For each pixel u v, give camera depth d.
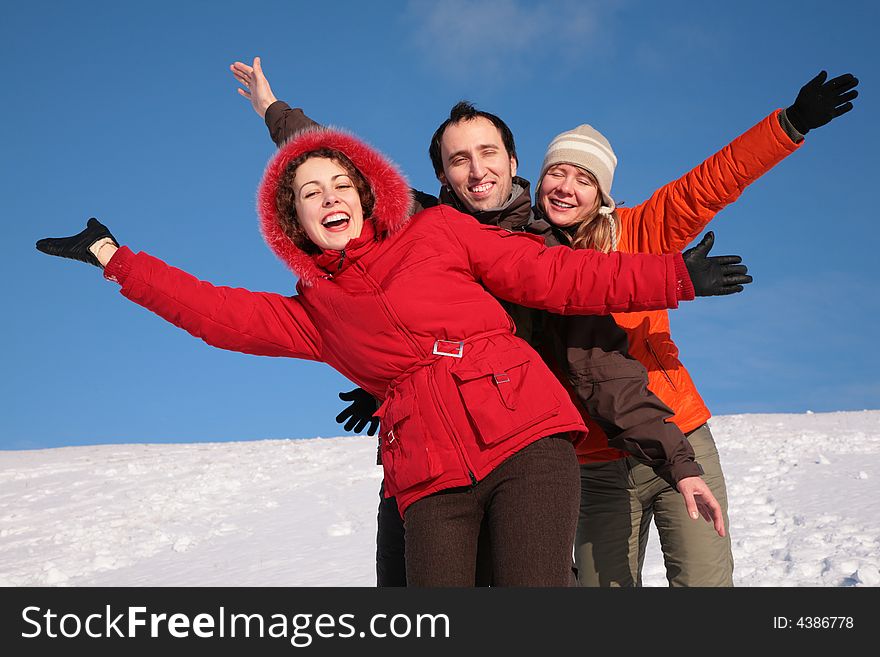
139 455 18.14
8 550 10.09
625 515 3.33
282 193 2.63
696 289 2.38
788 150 3.10
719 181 3.16
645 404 2.68
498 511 2.28
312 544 8.29
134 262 2.68
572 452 2.36
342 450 16.11
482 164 2.92
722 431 14.18
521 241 2.54
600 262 2.46
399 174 2.55
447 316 2.43
